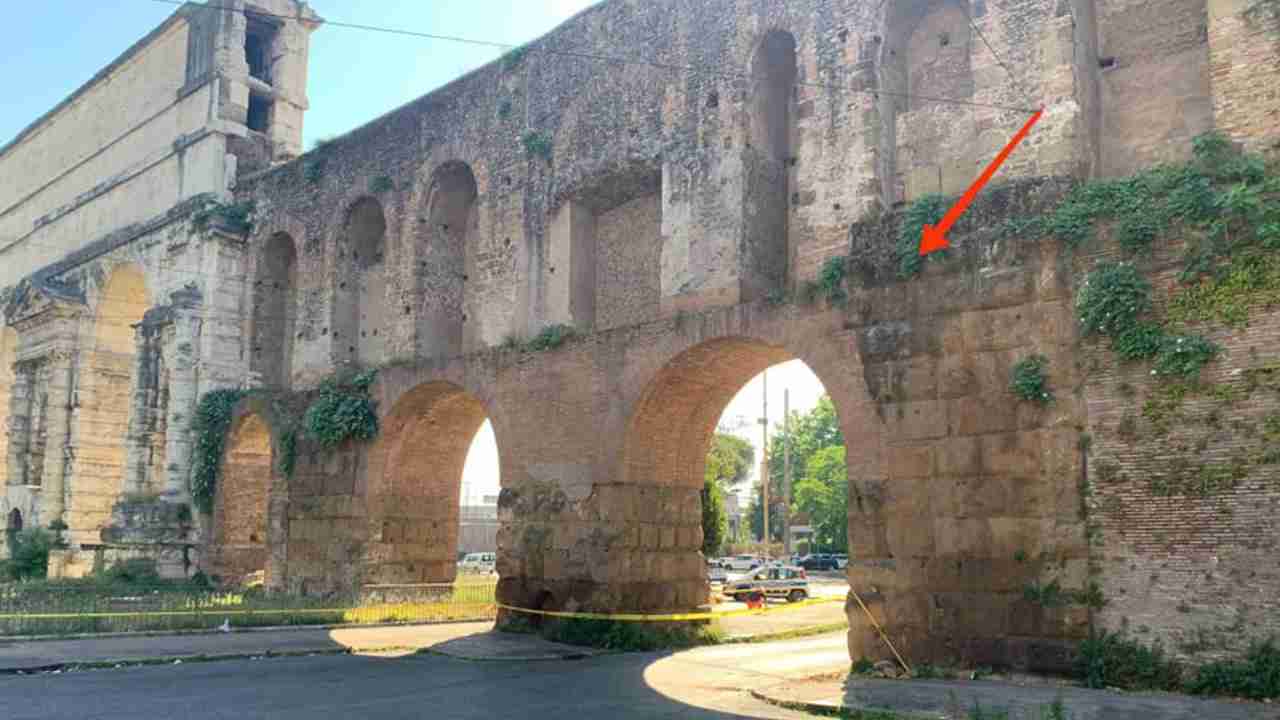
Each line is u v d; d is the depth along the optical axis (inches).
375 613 1117.7
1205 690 589.0
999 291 708.0
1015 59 762.8
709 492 1683.1
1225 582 594.2
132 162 1722.4
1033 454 676.7
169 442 1454.2
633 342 938.1
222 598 1205.1
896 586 730.2
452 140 1173.1
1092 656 633.0
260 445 1460.4
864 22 847.7
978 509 695.1
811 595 1787.6
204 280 1481.3
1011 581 674.2
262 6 1606.8
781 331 830.5
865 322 776.9
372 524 1178.0
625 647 907.4
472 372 1075.9
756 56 921.5
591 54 1048.2
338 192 1322.6
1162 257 644.1
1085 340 665.0
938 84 849.5
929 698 607.8
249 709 601.3
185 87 1608.0
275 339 1480.1
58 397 1775.3
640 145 985.5
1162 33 753.0
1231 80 658.2
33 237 2030.0
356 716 577.9
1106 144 764.6
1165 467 623.5
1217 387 611.2
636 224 1040.2
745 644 987.9
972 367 713.0
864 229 791.1
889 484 743.1
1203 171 644.1
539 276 1057.5
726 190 908.6
